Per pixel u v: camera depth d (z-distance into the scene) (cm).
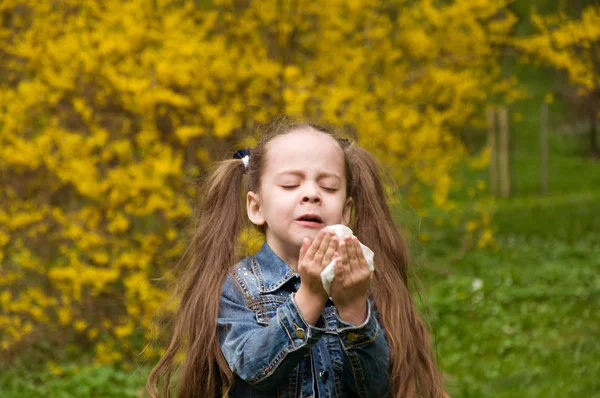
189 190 896
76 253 874
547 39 1102
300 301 288
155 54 855
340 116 945
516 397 771
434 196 1082
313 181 319
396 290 348
